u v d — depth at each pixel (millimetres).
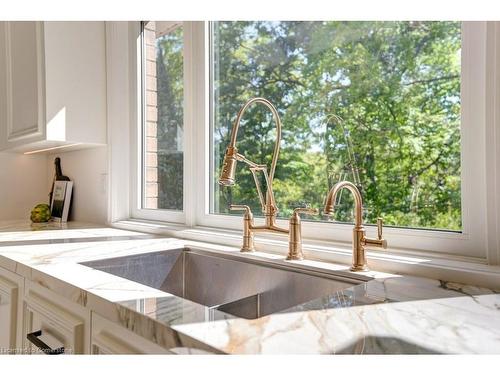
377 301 737
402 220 1079
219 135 1606
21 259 1116
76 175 2240
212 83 1632
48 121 1722
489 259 887
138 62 1964
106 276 926
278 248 1233
